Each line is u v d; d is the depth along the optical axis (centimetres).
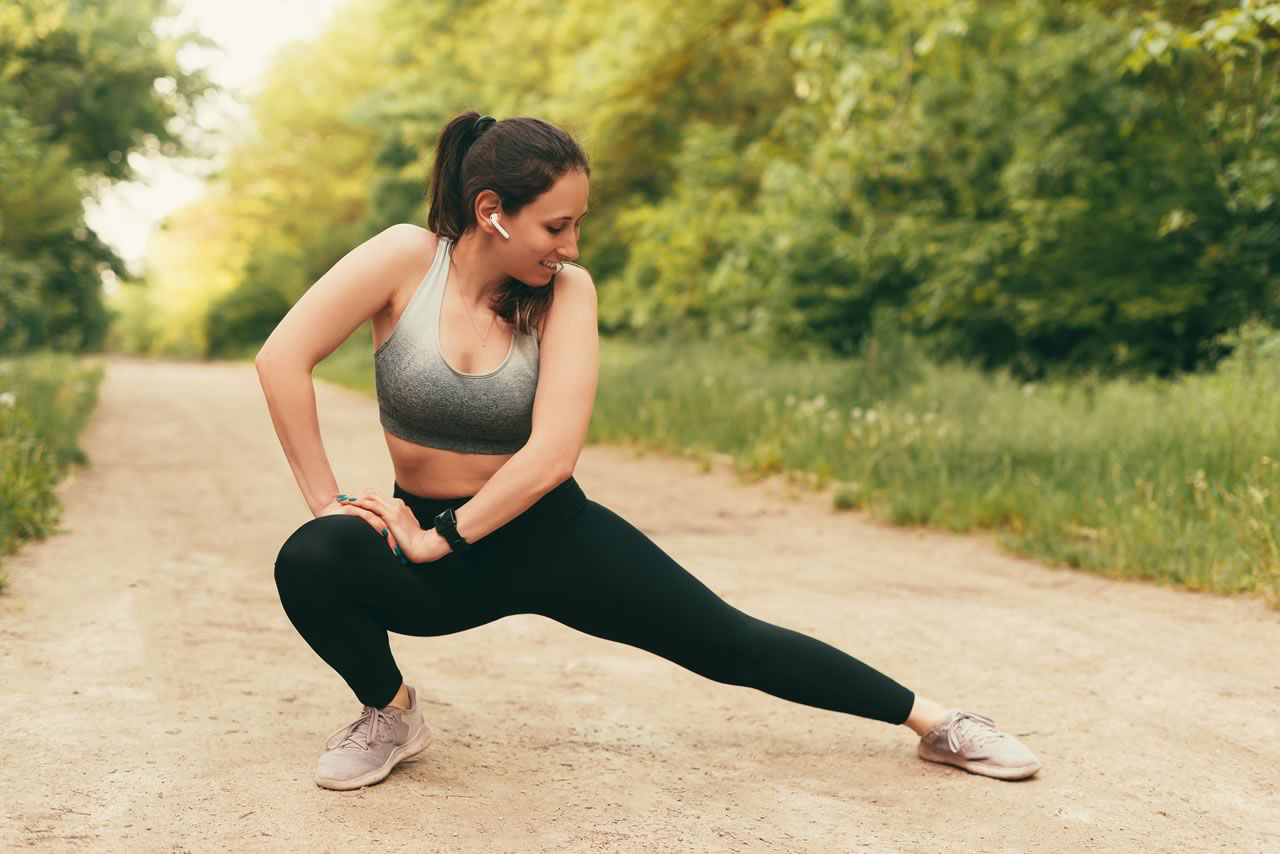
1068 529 586
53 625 404
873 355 1061
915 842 244
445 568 251
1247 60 844
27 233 2003
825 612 457
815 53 1264
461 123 245
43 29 1546
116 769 271
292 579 244
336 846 233
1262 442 591
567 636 427
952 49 1221
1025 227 1220
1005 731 321
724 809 262
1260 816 262
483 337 244
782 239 1397
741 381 1162
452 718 326
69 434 900
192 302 5878
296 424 245
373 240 248
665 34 1894
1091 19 1084
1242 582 485
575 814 256
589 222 2214
